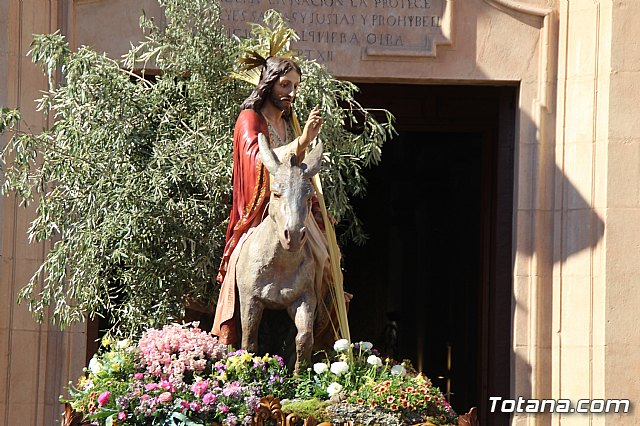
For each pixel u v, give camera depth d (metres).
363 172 28.09
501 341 19.38
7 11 18.00
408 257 29.75
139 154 16.73
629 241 18.33
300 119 16.67
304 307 13.88
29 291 16.78
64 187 16.62
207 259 16.36
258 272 13.84
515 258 18.77
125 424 13.01
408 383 13.66
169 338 13.66
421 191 28.16
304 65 16.89
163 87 16.92
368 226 28.98
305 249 13.94
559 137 18.78
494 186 20.64
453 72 18.88
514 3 18.89
